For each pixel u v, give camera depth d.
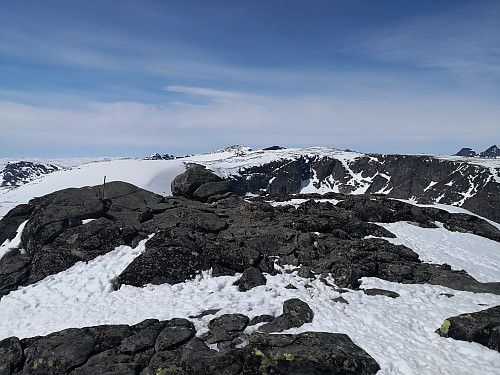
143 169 151.75
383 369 11.33
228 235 23.77
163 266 19.98
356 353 11.86
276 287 18.14
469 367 11.01
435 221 31.89
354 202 32.88
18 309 17.52
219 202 33.31
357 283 18.59
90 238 23.44
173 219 27.02
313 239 22.92
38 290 19.28
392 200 33.88
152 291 18.55
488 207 140.50
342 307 15.85
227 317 15.04
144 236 24.08
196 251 21.56
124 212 28.16
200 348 13.35
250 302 16.62
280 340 12.56
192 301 17.11
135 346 13.78
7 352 13.91
